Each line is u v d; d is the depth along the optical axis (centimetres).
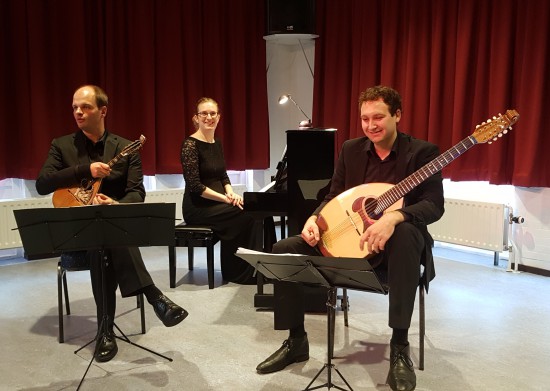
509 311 352
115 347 281
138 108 518
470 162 465
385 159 269
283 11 548
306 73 615
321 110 589
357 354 286
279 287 265
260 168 600
